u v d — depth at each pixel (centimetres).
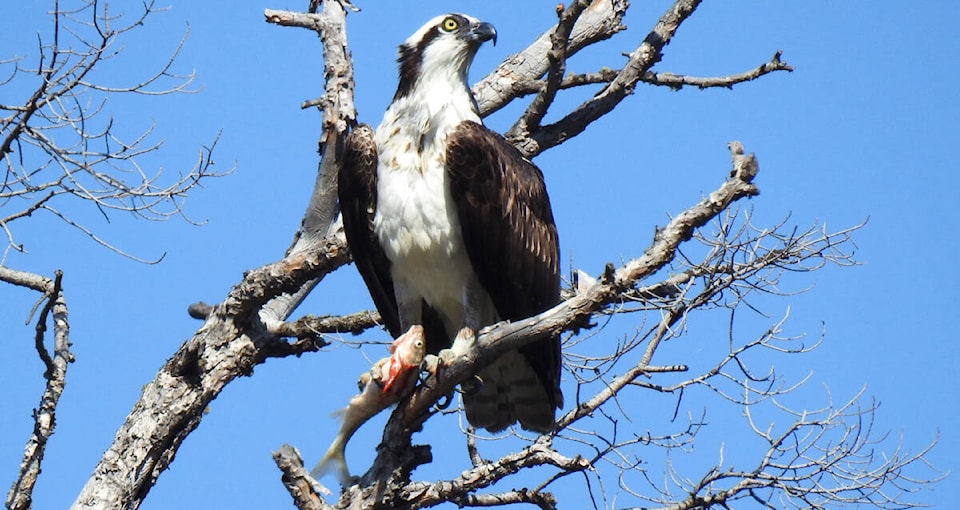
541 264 1234
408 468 1014
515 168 1227
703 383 1123
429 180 1186
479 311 1223
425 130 1196
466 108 1242
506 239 1203
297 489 995
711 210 932
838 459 1094
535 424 1183
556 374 1159
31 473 1119
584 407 1112
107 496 1212
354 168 1205
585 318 956
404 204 1186
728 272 1116
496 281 1217
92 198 1158
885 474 1098
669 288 1175
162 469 1263
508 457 1050
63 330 1174
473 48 1250
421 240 1190
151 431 1246
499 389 1179
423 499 1027
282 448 1005
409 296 1229
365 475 1020
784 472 1090
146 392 1271
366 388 1025
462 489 1032
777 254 1131
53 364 1149
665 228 948
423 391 1011
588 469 1055
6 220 1145
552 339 1135
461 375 1000
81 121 1152
